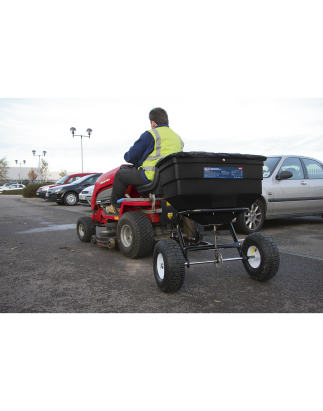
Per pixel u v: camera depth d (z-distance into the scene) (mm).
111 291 2861
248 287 2922
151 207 3936
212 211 2809
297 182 6355
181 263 2635
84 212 11023
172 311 2393
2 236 6230
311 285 2961
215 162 2691
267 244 2908
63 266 3818
